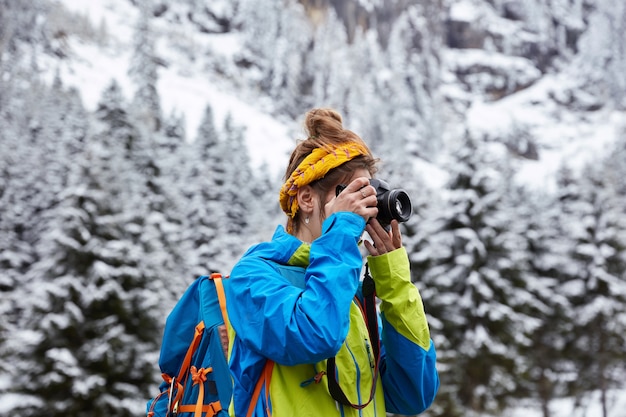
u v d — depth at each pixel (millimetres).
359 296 2221
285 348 1846
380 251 2123
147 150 37125
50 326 18500
